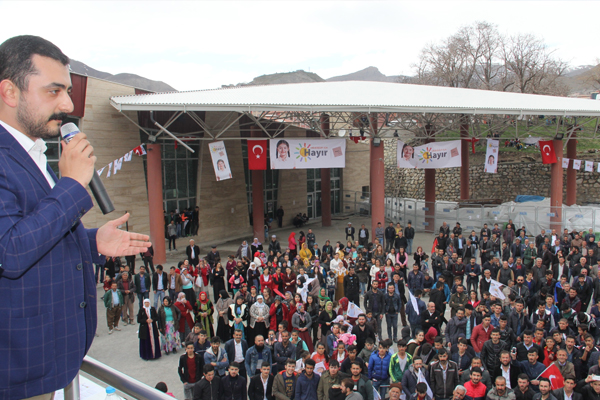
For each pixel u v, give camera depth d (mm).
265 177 33938
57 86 1468
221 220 29312
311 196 39781
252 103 19500
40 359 1394
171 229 25500
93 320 1620
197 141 27438
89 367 2055
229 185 29750
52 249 1454
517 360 9461
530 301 13859
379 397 8469
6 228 1262
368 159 44812
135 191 23547
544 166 39344
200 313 12805
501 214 29172
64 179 1430
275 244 21594
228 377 8109
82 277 1574
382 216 25078
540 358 9656
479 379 7988
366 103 20969
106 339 13805
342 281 16406
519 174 40438
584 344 9766
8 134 1423
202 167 27672
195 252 19062
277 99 20891
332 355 9969
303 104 19953
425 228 31797
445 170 43719
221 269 16031
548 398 7645
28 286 1365
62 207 1359
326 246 19578
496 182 41375
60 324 1456
